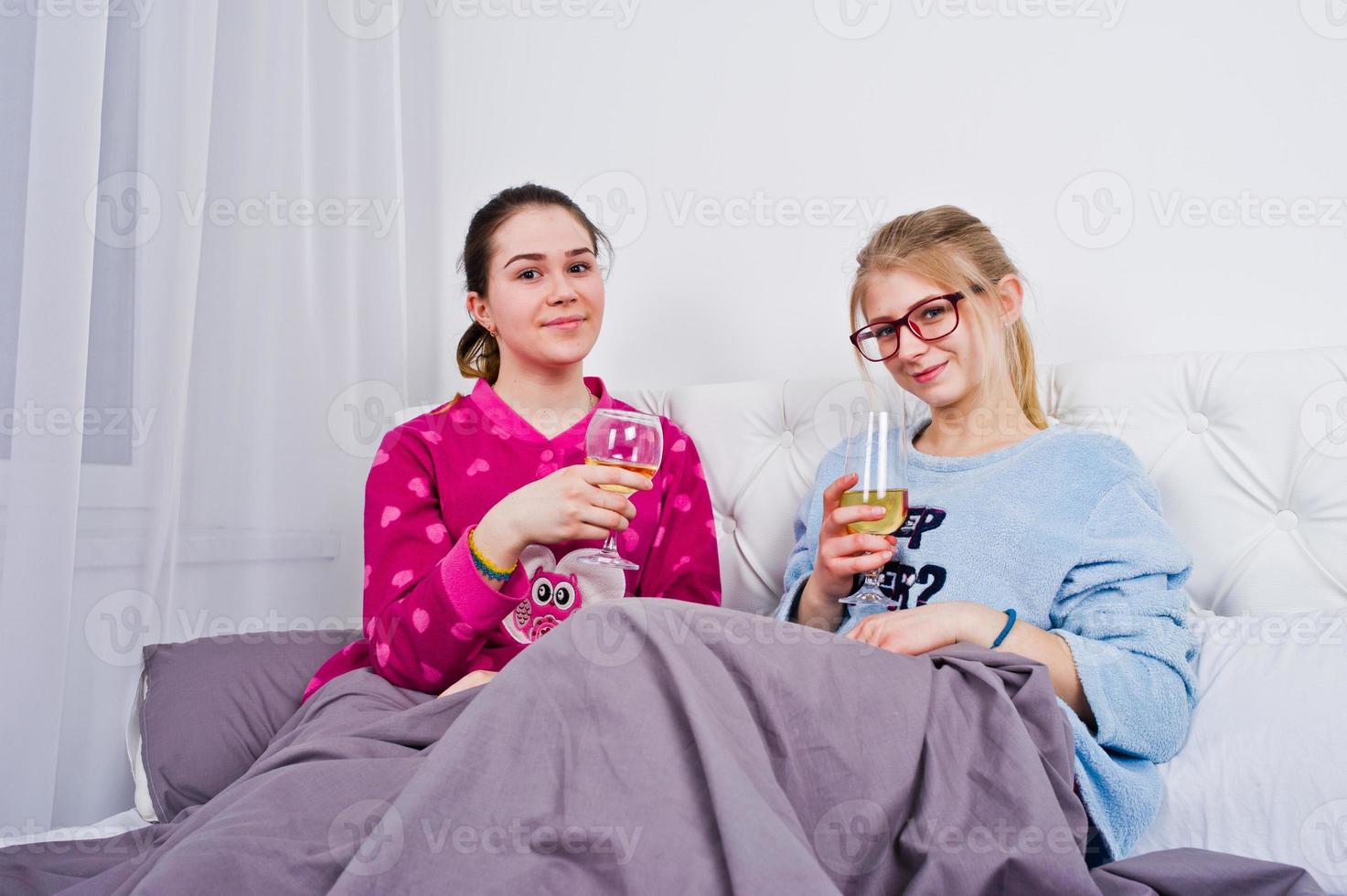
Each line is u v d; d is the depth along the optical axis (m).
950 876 0.68
